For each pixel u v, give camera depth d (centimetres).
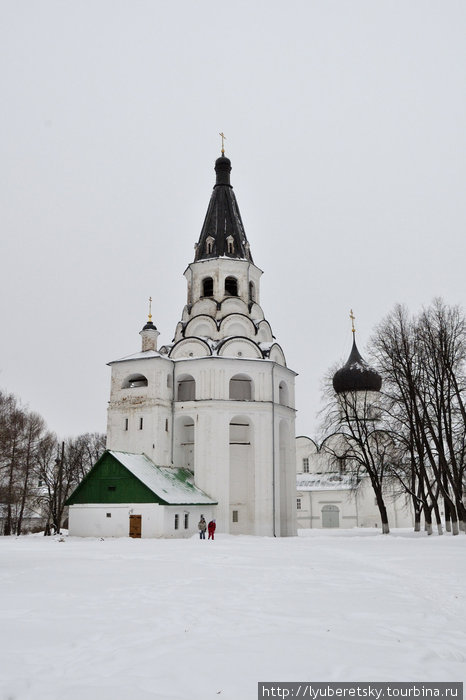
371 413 5916
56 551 3241
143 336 6125
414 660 930
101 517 5175
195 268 6444
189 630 1128
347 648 994
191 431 6091
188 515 5222
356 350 7531
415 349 4856
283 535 5994
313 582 1845
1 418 6762
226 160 6856
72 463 9188
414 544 3703
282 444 6191
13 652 976
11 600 1461
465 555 2839
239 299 6266
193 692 796
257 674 863
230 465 5828
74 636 1078
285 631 1120
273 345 6175
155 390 5747
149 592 1593
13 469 6681
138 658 939
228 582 1819
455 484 4666
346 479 8125
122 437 5797
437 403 4681
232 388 6212
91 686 814
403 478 6034
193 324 6194
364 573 2100
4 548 3519
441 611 1359
